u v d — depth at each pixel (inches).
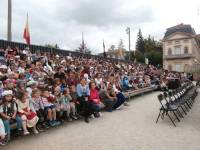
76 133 290.4
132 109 458.3
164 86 832.9
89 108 354.0
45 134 285.4
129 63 1200.8
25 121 268.5
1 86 309.4
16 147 239.9
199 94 770.2
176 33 2541.8
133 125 331.6
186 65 2484.0
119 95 456.1
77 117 361.4
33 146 243.3
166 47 2610.7
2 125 242.2
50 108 310.2
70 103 350.6
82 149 236.4
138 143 254.8
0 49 553.9
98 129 309.4
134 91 611.8
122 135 283.7
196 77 1818.4
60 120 337.1
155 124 338.0
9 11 672.4
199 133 293.3
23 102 277.9
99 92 436.1
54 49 808.3
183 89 589.6
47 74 463.8
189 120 365.4
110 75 529.0
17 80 349.4
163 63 2628.0
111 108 434.3
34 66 457.7
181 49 2519.7
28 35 704.4
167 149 236.8
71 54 878.4
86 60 778.2
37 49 740.7
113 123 342.3
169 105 361.4
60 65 545.6
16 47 603.2
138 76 772.6
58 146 243.9
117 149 236.8
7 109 261.1
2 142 244.8
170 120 363.6
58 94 335.6
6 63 456.1
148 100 589.6
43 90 316.5
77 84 386.9
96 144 251.0
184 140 265.3
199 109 467.5
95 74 517.7
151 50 3110.2
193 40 2476.6
